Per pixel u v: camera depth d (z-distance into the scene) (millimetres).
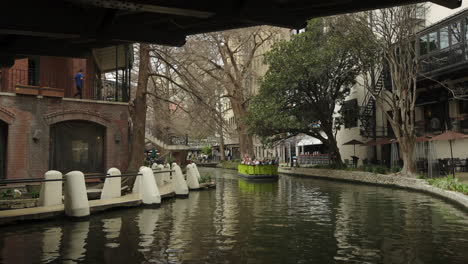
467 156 23234
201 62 21688
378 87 30547
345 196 16797
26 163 15250
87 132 17438
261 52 52250
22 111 15312
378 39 23266
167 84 21156
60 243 8094
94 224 10195
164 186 19344
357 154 34438
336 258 7094
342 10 5645
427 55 23188
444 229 9633
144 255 7230
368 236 8875
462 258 7051
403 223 10438
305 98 28469
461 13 21375
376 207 13414
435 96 25656
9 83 16078
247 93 36812
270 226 10070
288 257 7137
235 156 67000
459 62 21359
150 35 6680
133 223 10414
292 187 21547
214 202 14992
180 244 8078
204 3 5324
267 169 26391
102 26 6125
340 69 27453
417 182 18547
